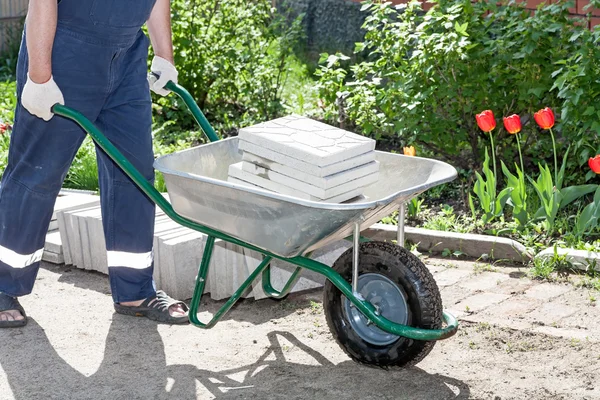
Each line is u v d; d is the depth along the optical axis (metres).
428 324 4.40
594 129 6.64
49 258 6.34
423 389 4.53
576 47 7.15
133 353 4.99
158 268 5.80
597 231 6.52
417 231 6.46
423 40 7.52
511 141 7.77
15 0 12.48
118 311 5.50
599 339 5.00
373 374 4.70
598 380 4.56
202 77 9.48
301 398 4.47
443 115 7.71
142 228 5.36
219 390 4.56
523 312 5.38
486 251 6.24
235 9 9.77
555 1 8.62
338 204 3.90
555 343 4.96
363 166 4.40
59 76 4.77
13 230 5.23
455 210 7.15
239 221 4.30
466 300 5.57
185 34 9.45
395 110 7.69
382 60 8.02
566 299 5.54
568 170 7.53
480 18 7.72
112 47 4.82
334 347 5.02
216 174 4.87
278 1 12.29
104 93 4.95
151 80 5.14
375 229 6.57
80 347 5.07
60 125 4.93
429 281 4.42
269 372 4.74
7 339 5.16
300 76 10.80
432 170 4.51
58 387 4.62
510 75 7.54
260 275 5.62
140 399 4.49
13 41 12.41
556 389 4.48
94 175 7.66
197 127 9.46
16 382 4.67
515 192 6.59
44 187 5.16
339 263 4.64
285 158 4.34
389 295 4.54
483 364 4.77
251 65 9.48
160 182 7.43
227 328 5.31
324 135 4.50
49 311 5.55
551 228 6.42
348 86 8.40
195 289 4.95
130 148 5.16
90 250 6.13
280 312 5.54
